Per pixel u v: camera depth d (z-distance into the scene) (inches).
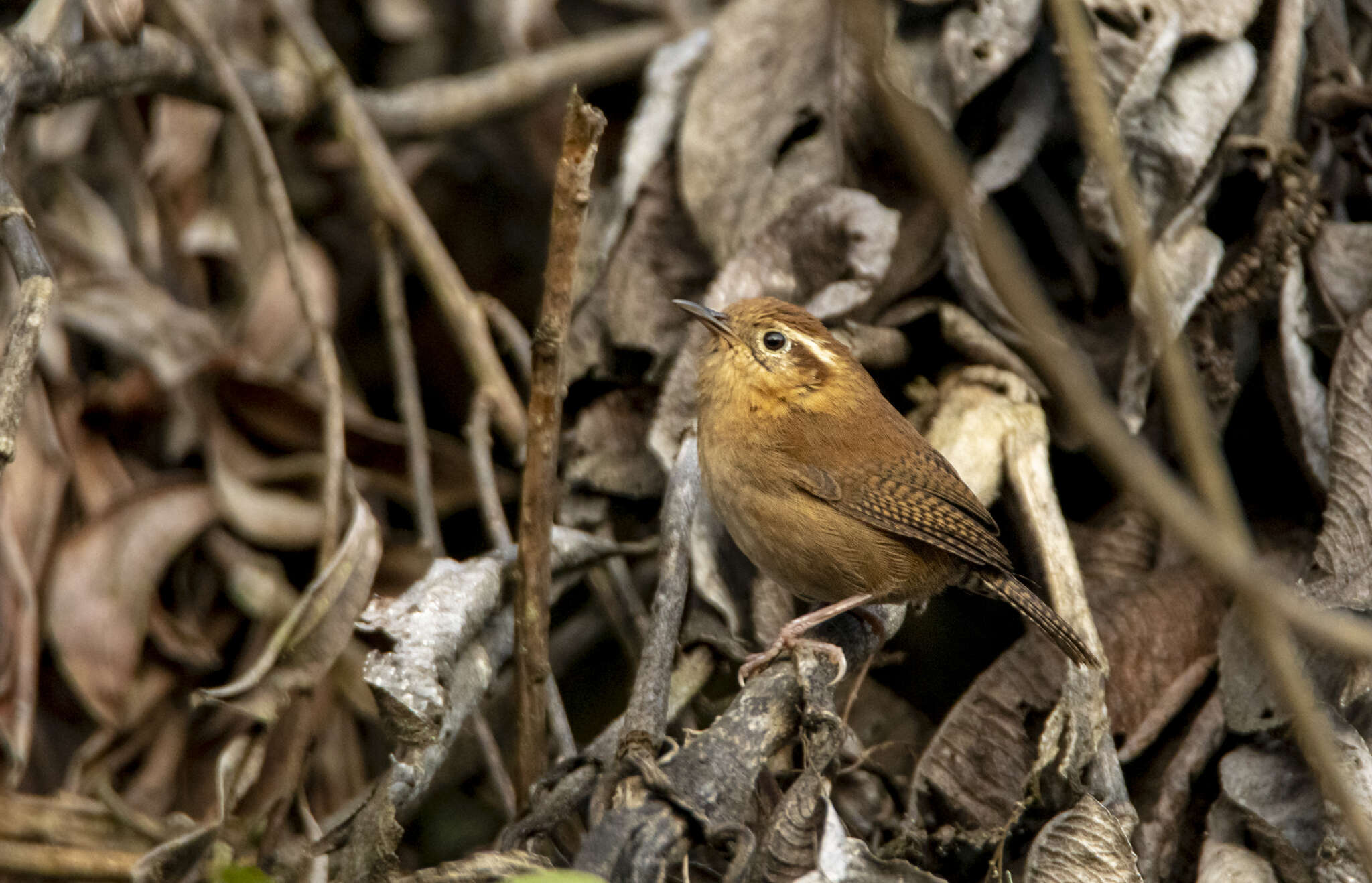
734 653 273.4
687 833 185.2
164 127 369.1
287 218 326.3
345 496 319.0
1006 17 297.0
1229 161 307.4
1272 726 244.5
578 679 354.3
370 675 224.8
